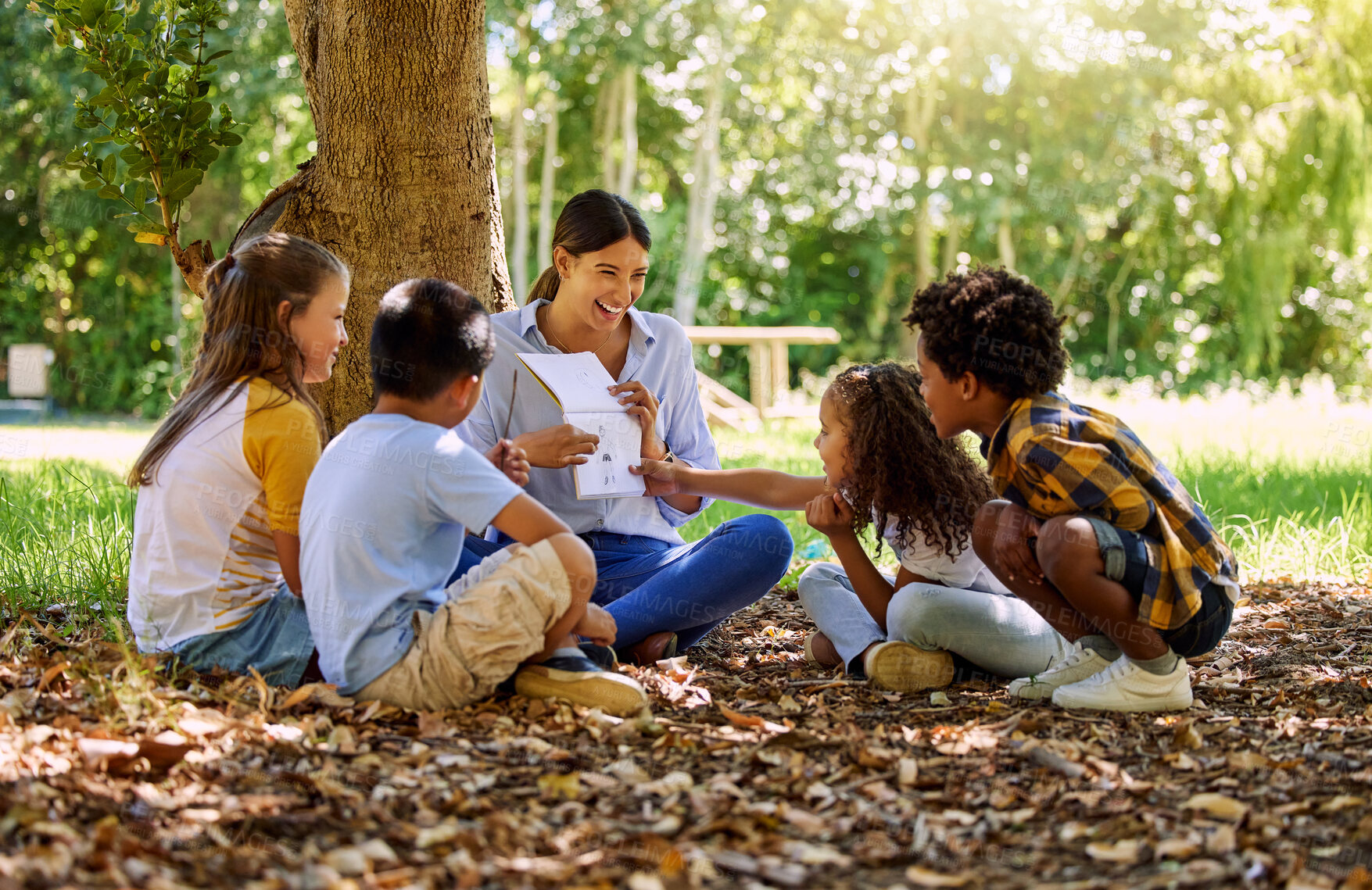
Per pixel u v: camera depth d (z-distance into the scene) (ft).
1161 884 5.56
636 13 56.29
